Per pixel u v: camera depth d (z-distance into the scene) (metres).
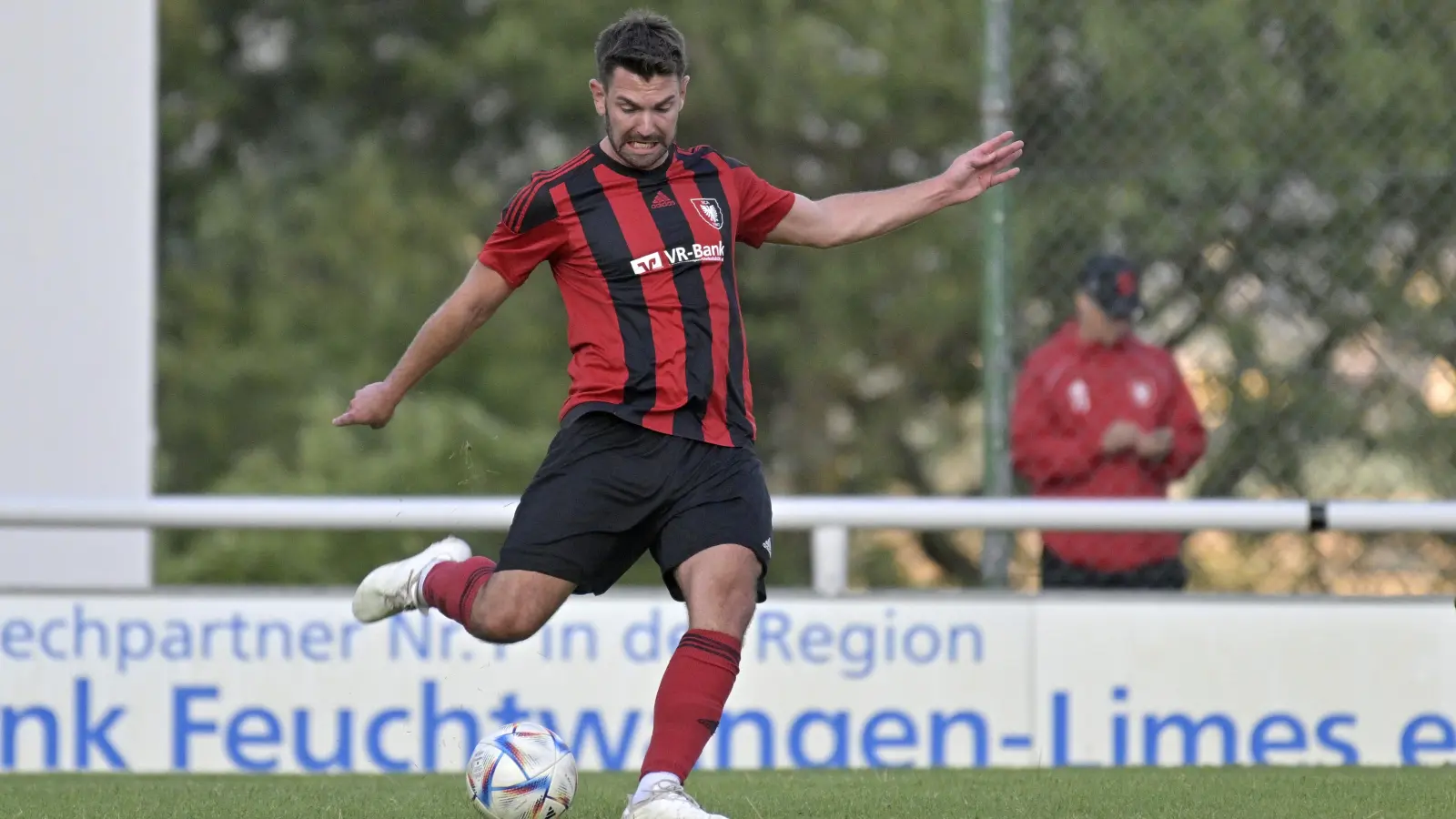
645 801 13.30
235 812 15.79
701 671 13.56
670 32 13.70
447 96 55.28
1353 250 27.98
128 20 22.64
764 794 16.92
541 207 13.83
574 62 52.78
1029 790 17.20
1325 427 27.50
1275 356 29.33
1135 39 28.00
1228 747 20.55
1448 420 27.52
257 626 20.27
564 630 20.31
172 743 20.12
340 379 51.59
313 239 53.19
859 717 20.38
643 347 13.66
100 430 22.59
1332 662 20.62
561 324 52.59
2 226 22.41
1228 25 27.98
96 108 22.58
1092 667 20.55
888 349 53.09
